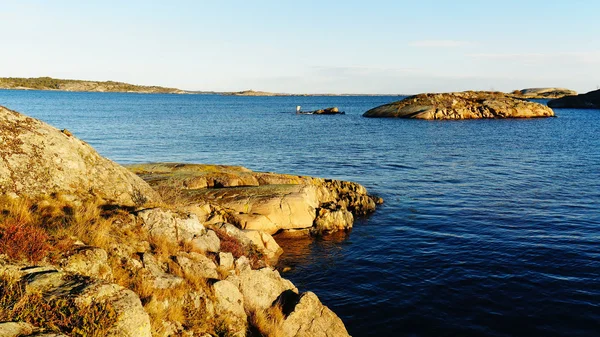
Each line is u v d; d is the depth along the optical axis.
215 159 45.31
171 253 9.69
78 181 11.09
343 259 19.25
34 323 5.70
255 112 139.25
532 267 17.70
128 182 12.69
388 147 57.12
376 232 23.16
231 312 9.37
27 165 10.09
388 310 14.44
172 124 85.00
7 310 5.61
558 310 14.25
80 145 11.98
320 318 11.05
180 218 11.14
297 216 22.48
